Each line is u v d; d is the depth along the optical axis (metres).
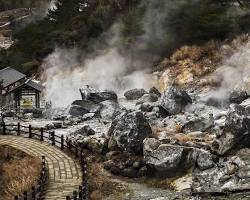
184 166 27.36
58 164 27.53
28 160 28.59
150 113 39.44
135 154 29.75
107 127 37.62
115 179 27.83
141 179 27.75
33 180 24.70
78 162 28.23
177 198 23.84
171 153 27.44
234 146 27.73
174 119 36.66
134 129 30.08
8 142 32.69
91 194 24.09
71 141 32.41
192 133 32.00
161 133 31.94
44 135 35.91
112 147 30.81
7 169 28.17
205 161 26.88
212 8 64.31
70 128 38.53
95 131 36.19
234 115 28.30
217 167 26.55
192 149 27.70
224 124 31.25
